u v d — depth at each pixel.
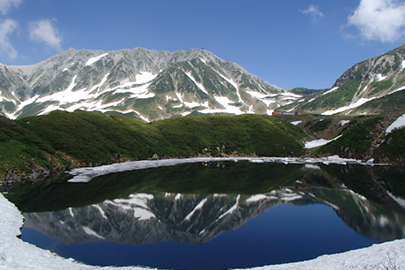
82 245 28.08
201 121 172.88
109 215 39.91
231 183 71.06
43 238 29.25
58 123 100.88
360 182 71.75
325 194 56.47
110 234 31.97
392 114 129.75
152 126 152.75
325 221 38.00
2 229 28.97
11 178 61.81
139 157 115.19
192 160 129.25
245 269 22.16
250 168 104.31
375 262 19.19
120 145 113.94
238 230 34.41
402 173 86.12
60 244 27.92
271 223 37.28
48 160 78.81
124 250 27.22
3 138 72.94
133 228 34.50
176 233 33.06
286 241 30.47
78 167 85.88
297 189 62.53
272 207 46.09
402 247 22.47
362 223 36.88
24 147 75.06
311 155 145.00
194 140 152.00
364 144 122.88
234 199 52.22
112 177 76.50
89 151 95.50
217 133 163.88
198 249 27.95
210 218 39.66
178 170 96.25
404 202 49.25
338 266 20.11
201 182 72.31
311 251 27.59
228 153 150.50
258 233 33.19
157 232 33.31
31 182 63.28
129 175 81.31
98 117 124.62
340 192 58.50
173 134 150.62
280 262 24.84
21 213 38.44
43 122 96.38
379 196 54.53
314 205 47.41
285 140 165.25
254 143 160.00
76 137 98.88
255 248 28.41
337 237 31.61
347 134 139.62
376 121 131.25
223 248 28.38
